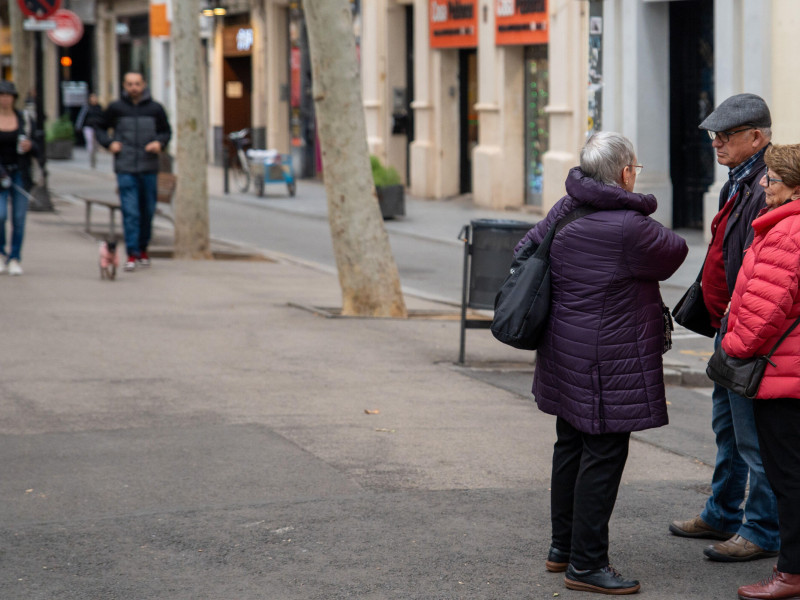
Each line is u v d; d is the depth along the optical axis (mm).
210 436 8898
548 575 6270
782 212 5676
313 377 11023
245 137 44938
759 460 6359
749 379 5777
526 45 30156
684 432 9625
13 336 12555
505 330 6098
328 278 18688
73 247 20859
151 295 15664
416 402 10148
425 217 29312
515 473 8102
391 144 36406
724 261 6320
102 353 11836
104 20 58594
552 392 6129
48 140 50219
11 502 7348
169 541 6695
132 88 17828
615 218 5891
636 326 5953
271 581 6141
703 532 6871
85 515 7133
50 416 9422
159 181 20656
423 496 7539
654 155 24453
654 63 24234
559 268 6043
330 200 14773
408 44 36188
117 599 5898
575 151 27516
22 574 6203
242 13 45875
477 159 31484
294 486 7723
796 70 20953
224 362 11578
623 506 7469
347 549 6598
